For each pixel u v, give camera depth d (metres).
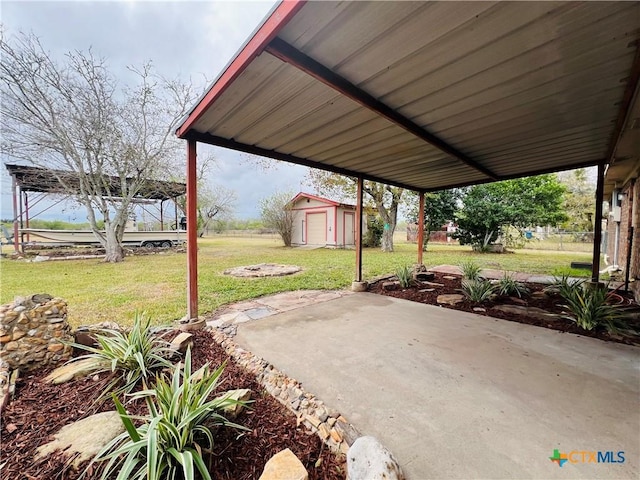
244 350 2.59
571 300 3.39
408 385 2.01
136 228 13.88
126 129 8.64
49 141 7.62
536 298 4.24
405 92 2.17
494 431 1.55
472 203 11.33
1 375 1.89
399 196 11.61
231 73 1.85
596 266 4.23
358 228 5.19
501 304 4.00
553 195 10.30
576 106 2.41
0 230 11.92
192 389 1.58
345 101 2.26
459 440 1.49
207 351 2.61
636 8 1.36
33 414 1.66
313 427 1.60
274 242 18.92
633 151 3.26
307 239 16.20
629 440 1.47
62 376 2.01
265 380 2.08
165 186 11.07
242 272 6.92
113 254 9.17
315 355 2.50
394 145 3.33
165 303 4.21
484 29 1.50
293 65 1.73
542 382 2.03
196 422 1.45
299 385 2.02
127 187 10.39
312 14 1.40
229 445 1.46
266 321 3.44
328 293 5.00
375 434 1.54
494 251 11.43
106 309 3.89
